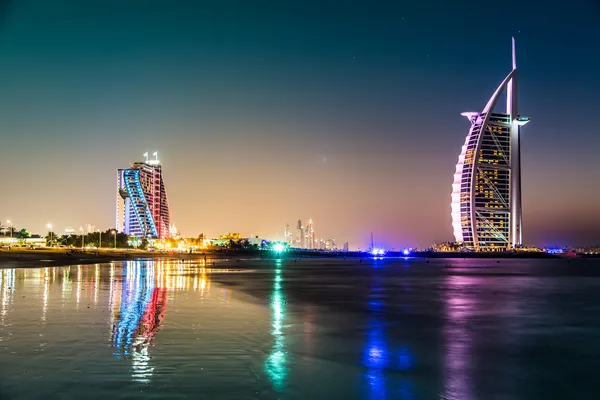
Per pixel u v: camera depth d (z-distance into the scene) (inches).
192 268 5408.5
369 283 3248.0
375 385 773.9
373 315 1558.8
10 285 2532.0
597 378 828.0
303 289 2632.9
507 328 1316.4
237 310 1611.7
